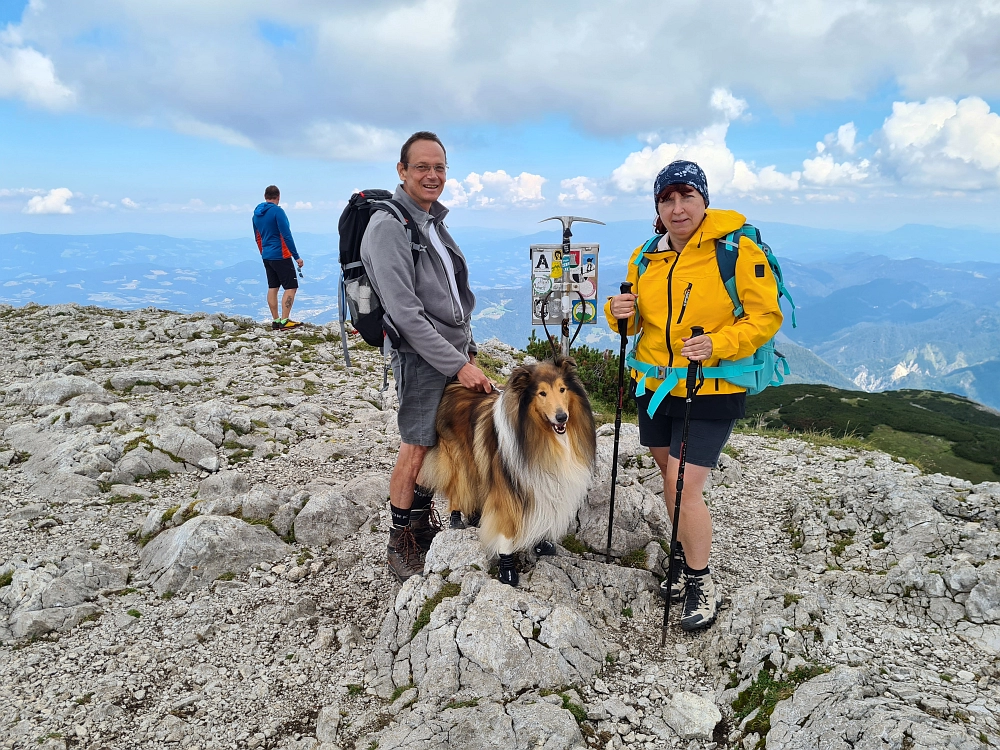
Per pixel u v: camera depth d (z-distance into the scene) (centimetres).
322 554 465
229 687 327
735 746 265
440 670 310
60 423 655
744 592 348
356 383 891
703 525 345
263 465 605
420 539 445
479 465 386
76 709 304
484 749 260
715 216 326
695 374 312
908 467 677
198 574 420
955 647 301
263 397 792
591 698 298
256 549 449
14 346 1073
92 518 499
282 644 364
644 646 346
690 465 340
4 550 448
